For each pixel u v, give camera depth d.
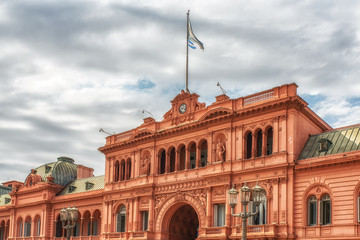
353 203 53.66
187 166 70.06
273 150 60.75
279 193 58.75
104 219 80.06
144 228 73.94
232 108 65.81
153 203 72.69
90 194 87.50
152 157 74.75
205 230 64.00
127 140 79.12
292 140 59.41
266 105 61.56
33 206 99.12
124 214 78.06
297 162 58.84
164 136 73.94
